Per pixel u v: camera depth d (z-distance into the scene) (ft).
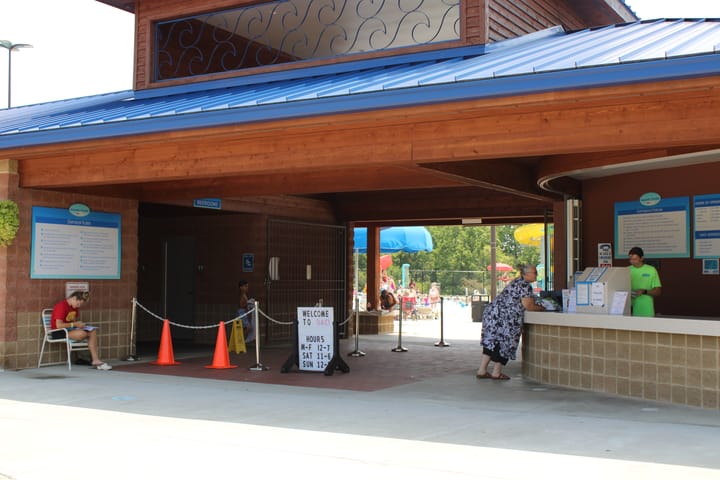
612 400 33.40
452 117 31.04
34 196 44.62
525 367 41.32
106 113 42.83
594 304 36.29
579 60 28.35
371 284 79.77
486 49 39.73
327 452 23.35
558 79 27.25
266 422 28.25
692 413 30.14
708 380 31.17
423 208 66.85
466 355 53.78
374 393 35.68
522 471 20.98
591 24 56.03
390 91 30.14
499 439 25.20
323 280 69.56
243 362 48.73
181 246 67.15
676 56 25.13
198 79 48.32
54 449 23.97
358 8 49.85
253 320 59.88
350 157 33.96
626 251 45.24
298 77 44.75
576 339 36.73
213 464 22.06
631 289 38.58
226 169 37.24
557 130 29.55
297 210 67.36
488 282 173.58
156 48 50.90
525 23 44.86
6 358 43.14
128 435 25.91
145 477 20.81
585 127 29.01
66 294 46.24
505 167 43.21
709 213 41.57
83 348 45.34
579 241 47.29
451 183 42.37
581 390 36.27
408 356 53.01
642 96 26.94
